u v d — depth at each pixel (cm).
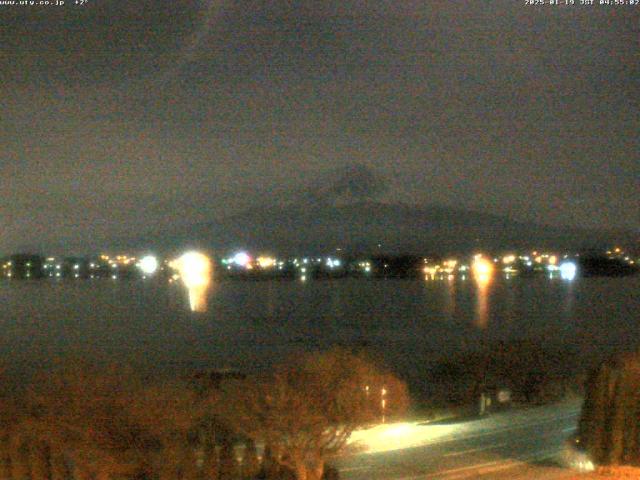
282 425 1279
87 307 9525
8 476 1111
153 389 1181
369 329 6681
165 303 10569
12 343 4569
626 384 1487
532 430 2039
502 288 13312
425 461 1617
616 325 6291
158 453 1164
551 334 5031
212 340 5272
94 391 1135
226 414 1275
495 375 2972
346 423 1321
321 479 1341
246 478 1284
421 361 3522
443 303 10494
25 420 1111
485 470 1538
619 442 1475
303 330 6381
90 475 1112
